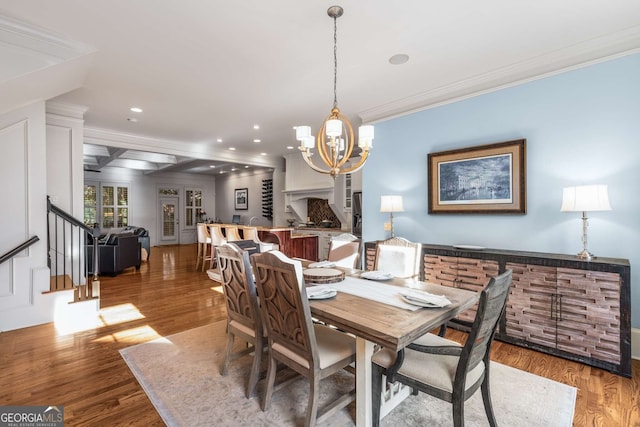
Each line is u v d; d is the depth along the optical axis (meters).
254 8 2.21
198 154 6.78
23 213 3.32
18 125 3.31
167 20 2.35
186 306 4.00
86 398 2.04
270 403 1.95
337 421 1.84
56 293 3.38
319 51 2.81
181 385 2.19
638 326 2.51
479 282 3.03
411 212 3.98
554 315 2.60
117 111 4.40
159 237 11.20
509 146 3.13
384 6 2.19
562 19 2.37
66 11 2.25
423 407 1.96
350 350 1.85
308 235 6.58
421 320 1.57
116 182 10.34
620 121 2.58
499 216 3.25
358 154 6.59
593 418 1.85
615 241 2.61
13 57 2.48
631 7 2.22
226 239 6.35
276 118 4.77
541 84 2.97
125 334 3.09
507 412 1.90
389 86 3.61
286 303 1.71
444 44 2.71
